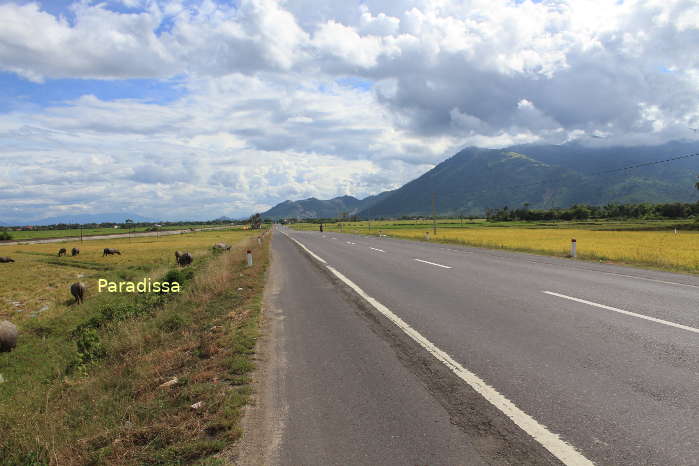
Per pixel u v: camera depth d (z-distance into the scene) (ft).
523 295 30.60
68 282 87.45
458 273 44.01
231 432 11.98
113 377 21.21
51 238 313.94
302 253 79.97
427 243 105.50
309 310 29.22
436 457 10.38
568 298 29.12
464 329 21.94
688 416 11.88
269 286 41.19
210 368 18.04
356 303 30.68
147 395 16.61
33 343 44.19
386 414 12.85
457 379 15.28
